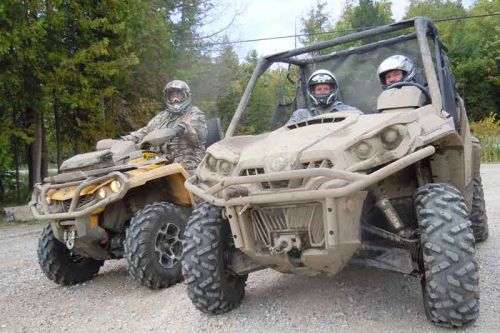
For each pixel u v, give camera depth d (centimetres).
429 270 361
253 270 433
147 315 477
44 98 1398
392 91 459
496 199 1018
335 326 396
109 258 615
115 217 601
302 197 363
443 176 441
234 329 409
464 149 446
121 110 1567
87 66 1355
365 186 354
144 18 1457
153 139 622
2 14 1203
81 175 577
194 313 454
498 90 4091
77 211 555
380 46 575
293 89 660
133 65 1452
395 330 378
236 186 394
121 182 555
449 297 355
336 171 355
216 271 427
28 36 1239
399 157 373
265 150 410
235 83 2159
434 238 361
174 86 697
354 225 375
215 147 444
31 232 1134
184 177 617
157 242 560
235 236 398
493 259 557
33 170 1614
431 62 449
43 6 1295
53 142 1789
